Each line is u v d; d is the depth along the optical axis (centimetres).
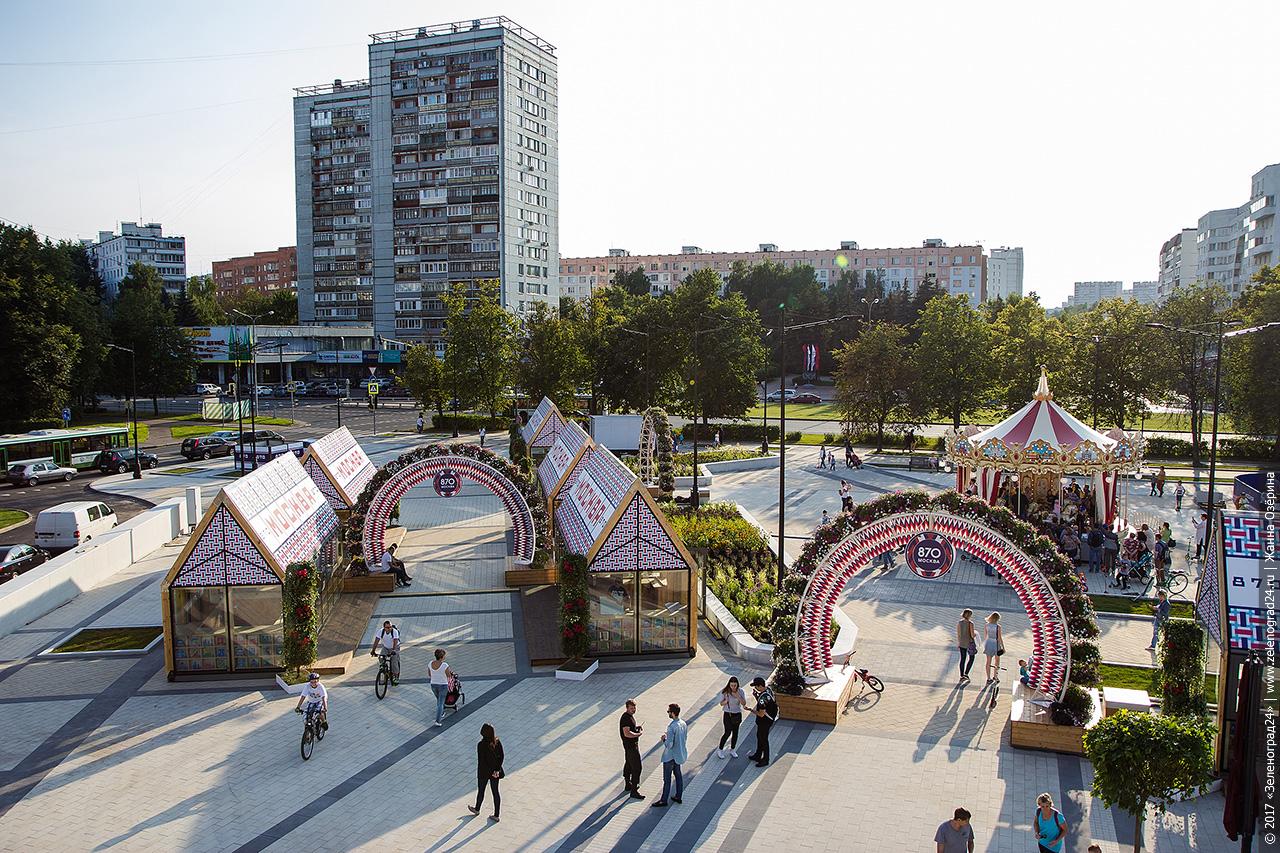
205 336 11100
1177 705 1616
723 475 5150
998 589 2834
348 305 12794
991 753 1683
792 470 5312
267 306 15400
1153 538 3234
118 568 3112
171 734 1773
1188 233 16738
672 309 7038
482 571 3028
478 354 7069
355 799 1508
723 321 6812
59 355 6344
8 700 1952
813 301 12456
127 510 4334
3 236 8181
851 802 1495
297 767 1628
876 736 1759
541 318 7162
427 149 11888
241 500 2122
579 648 2077
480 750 1438
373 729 1798
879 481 4872
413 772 1609
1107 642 2305
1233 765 1389
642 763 1641
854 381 6191
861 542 1847
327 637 2325
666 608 2212
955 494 1816
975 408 6328
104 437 5956
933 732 1778
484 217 11731
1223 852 1346
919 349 6103
